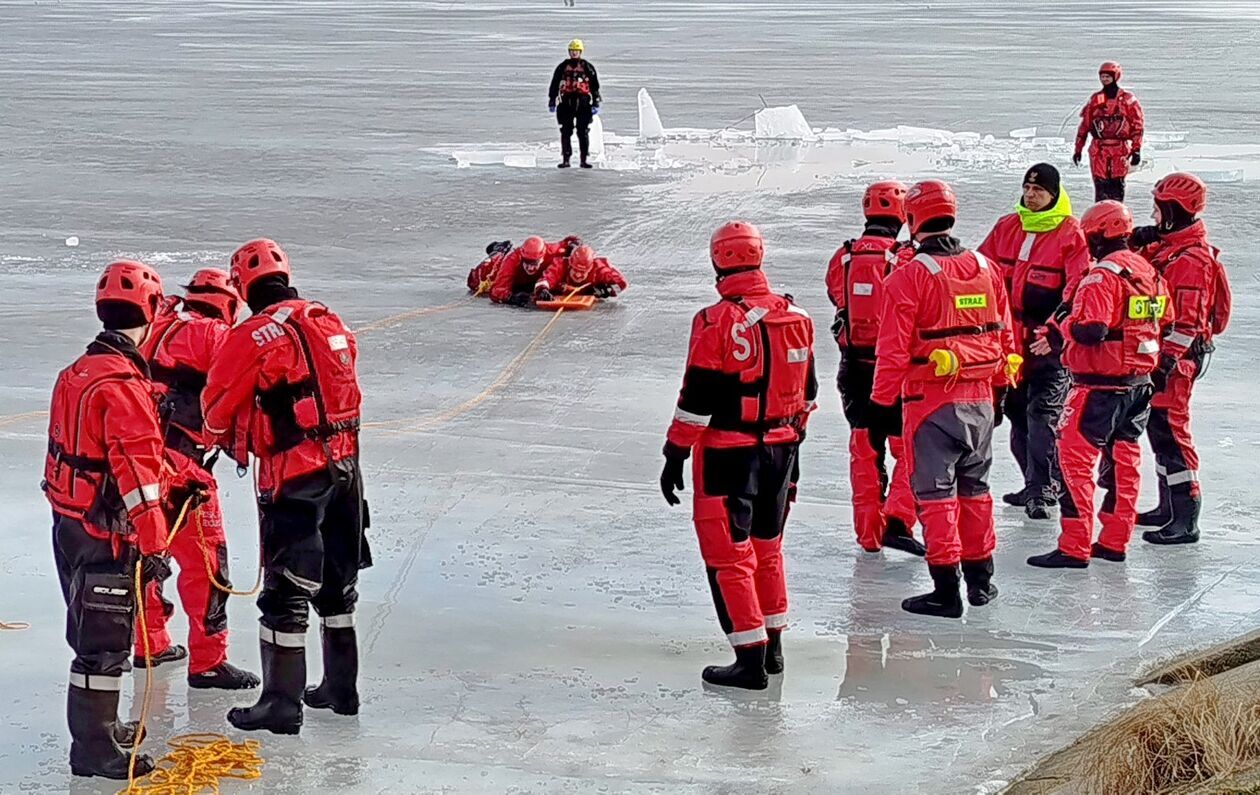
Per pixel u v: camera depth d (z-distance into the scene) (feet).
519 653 20.06
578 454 29.55
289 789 16.07
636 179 71.77
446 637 20.57
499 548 24.21
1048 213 25.82
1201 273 24.20
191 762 16.56
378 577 22.85
